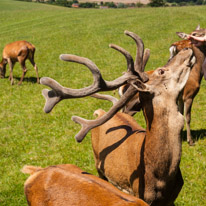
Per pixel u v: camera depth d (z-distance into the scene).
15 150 7.88
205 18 26.25
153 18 28.77
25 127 9.38
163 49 18.62
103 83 3.71
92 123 3.89
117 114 5.23
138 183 3.94
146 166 3.79
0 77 16.14
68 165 4.27
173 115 3.60
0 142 8.42
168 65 3.79
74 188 3.52
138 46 3.88
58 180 3.70
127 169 4.19
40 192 3.71
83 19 33.06
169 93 3.63
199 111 9.80
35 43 24.17
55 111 10.48
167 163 3.62
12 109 11.05
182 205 5.41
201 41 4.34
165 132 3.59
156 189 3.77
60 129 9.02
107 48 20.33
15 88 13.91
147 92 3.59
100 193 3.35
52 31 28.28
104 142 4.85
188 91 7.37
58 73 15.88
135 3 99.94
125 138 4.52
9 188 6.23
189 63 3.71
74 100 11.44
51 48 21.94
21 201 5.82
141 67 3.87
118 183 4.47
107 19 31.22
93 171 6.67
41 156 7.48
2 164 7.22
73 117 3.95
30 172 4.12
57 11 42.72
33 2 70.69
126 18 30.52
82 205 3.33
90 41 22.75
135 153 4.07
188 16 27.92
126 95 3.81
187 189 5.82
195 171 6.38
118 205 3.09
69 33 26.38
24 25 33.78
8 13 44.19
